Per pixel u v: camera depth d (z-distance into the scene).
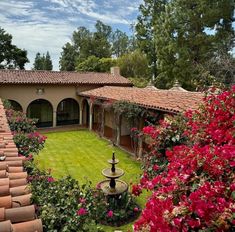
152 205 2.80
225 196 2.59
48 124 22.94
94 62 38.59
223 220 2.28
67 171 11.51
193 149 3.74
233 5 21.97
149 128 6.03
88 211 3.77
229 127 4.60
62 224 2.94
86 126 22.22
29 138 7.87
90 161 13.01
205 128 4.91
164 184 3.25
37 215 2.73
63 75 22.59
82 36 57.41
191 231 2.40
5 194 2.77
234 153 3.15
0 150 4.27
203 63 21.53
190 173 3.08
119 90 18.62
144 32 32.69
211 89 6.32
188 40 22.67
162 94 14.01
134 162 12.78
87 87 22.45
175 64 22.89
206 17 21.56
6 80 18.78
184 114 6.21
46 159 13.26
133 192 4.37
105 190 7.99
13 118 10.10
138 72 32.12
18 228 2.23
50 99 21.14
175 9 22.69
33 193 2.91
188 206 2.46
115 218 7.31
